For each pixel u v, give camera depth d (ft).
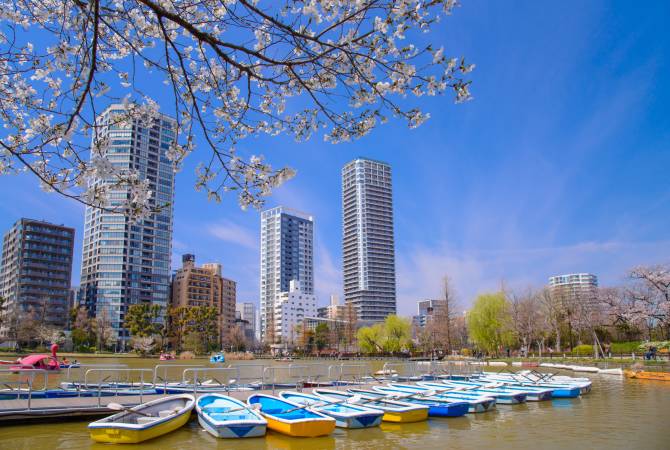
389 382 87.86
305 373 135.74
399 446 44.70
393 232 579.07
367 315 537.24
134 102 19.54
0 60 19.38
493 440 47.52
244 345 433.89
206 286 463.42
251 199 21.39
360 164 580.30
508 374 110.83
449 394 71.67
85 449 40.14
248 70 17.97
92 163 17.30
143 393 64.49
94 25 15.07
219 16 20.36
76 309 315.17
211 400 55.98
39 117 21.58
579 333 243.81
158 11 15.79
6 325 275.18
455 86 18.97
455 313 232.32
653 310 156.87
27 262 341.82
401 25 17.47
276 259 633.61
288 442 44.32
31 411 47.39
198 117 18.75
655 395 83.20
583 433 51.03
